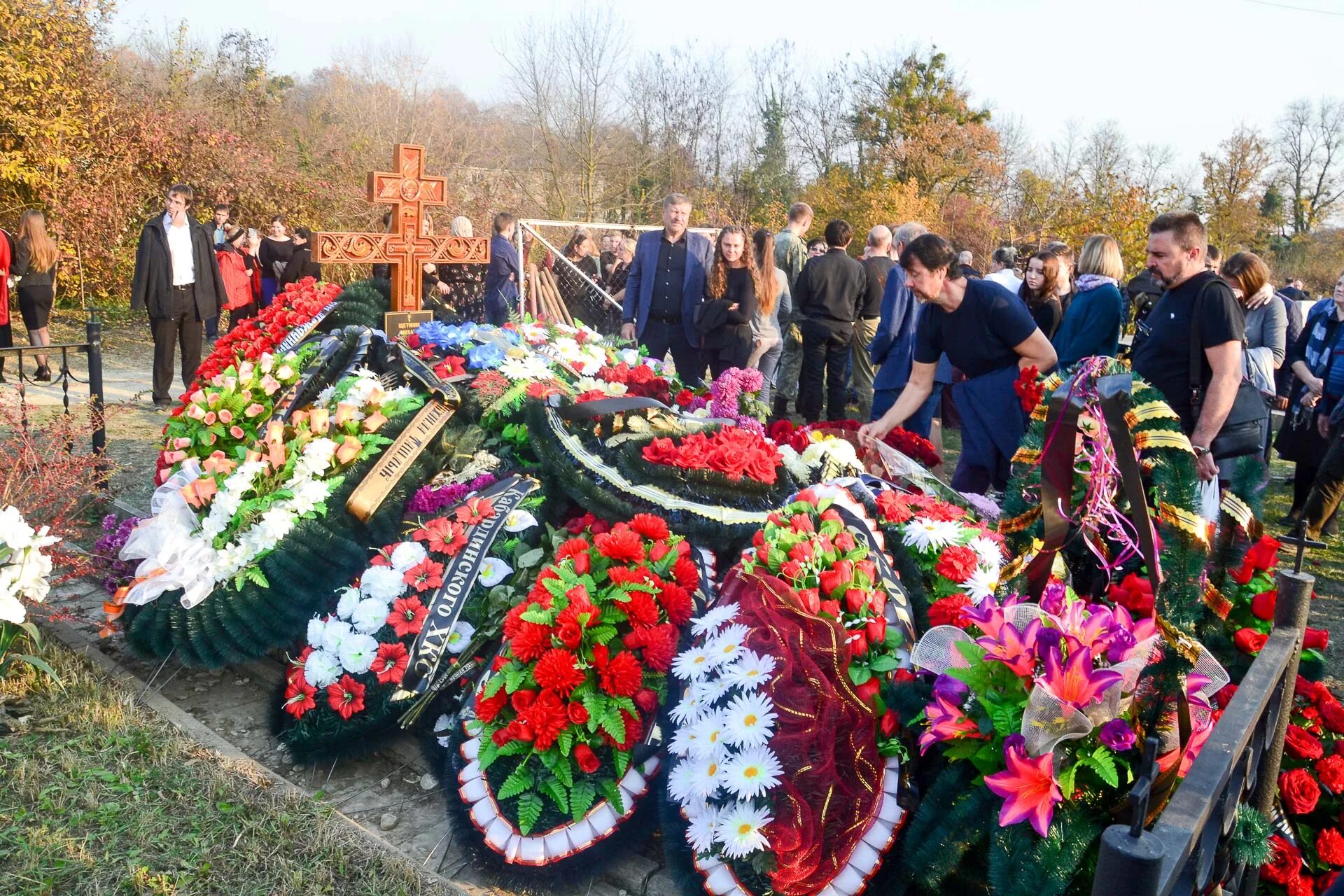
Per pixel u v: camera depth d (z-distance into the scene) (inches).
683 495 143.1
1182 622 105.8
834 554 117.1
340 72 1163.9
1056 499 105.1
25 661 154.7
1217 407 152.5
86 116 665.6
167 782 133.3
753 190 1305.4
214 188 759.1
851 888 103.1
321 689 139.9
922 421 284.5
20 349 237.3
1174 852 62.0
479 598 142.0
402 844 125.7
